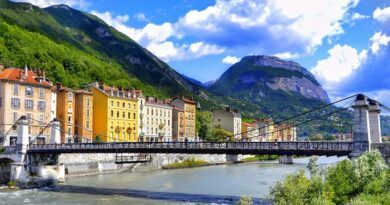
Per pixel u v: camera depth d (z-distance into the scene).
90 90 118.44
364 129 45.66
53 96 104.38
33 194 61.94
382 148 45.41
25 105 94.12
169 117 145.25
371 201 33.53
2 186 70.25
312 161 41.34
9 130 81.31
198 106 178.62
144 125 130.50
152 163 105.69
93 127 115.94
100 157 92.56
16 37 149.12
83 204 53.22
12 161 74.38
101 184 73.50
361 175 38.69
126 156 99.12
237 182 76.06
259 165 125.06
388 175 39.75
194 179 81.44
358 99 46.31
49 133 99.50
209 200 55.50
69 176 83.81
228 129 189.00
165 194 61.50
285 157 134.62
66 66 161.62
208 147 56.28
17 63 138.00
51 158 76.88
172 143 59.94
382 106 49.31
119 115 119.56
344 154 47.28
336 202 36.03
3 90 90.06
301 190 33.75
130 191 64.56
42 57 150.12
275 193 34.47
